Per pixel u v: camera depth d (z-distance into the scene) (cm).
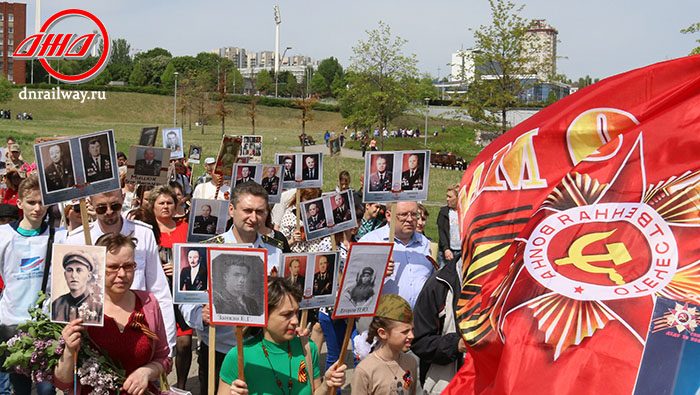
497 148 680
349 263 586
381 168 759
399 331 611
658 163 577
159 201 940
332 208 843
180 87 9694
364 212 1152
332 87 14500
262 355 550
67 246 540
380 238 817
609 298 525
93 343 557
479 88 3409
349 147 7350
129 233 722
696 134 577
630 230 557
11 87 11044
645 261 543
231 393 536
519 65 3328
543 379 511
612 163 582
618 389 496
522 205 662
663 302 516
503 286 561
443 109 9819
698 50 2347
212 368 593
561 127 656
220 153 1352
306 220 837
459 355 687
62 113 10825
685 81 631
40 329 565
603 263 547
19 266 724
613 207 568
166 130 1870
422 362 735
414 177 761
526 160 665
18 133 6775
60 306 538
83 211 664
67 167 658
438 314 688
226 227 960
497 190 669
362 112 6209
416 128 8988
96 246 539
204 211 870
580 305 527
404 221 790
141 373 562
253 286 521
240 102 11556
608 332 513
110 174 670
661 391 493
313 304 632
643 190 569
